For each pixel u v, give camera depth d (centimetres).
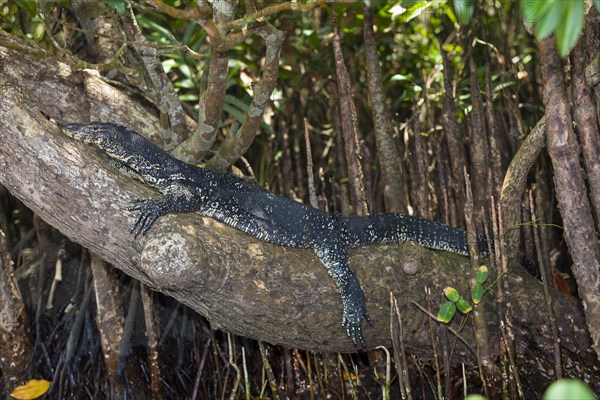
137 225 523
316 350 627
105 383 741
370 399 682
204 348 763
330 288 585
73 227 531
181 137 665
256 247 570
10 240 905
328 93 899
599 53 556
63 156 513
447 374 626
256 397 731
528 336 634
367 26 751
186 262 501
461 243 660
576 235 533
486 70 760
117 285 725
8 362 729
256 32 550
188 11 453
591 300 540
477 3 830
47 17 601
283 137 879
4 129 507
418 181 777
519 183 648
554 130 521
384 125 756
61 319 782
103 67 576
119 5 551
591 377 624
